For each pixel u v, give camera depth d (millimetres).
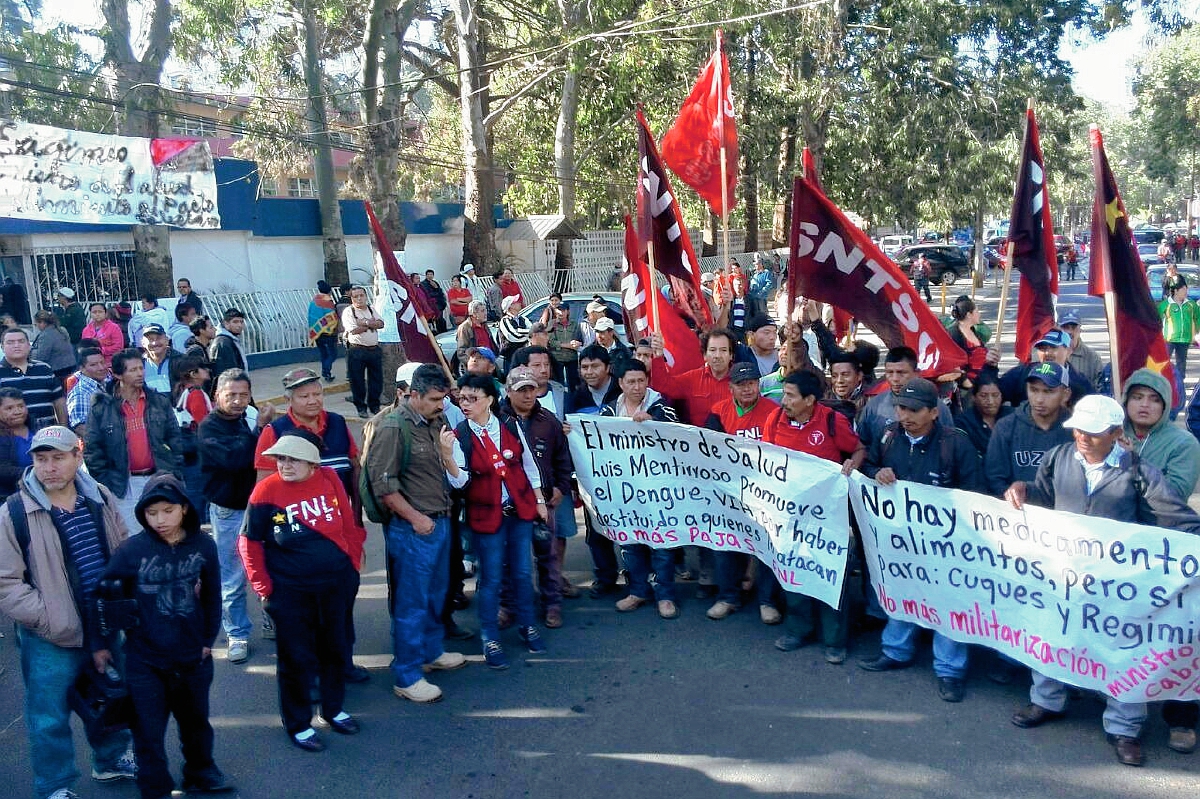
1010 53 30078
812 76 28141
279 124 18828
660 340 7230
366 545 8227
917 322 6555
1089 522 4496
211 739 4332
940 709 4973
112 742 4438
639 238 8023
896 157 30547
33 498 4031
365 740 4840
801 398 5656
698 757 4578
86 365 7340
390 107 16953
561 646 5918
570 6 20969
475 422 5559
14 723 5133
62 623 4023
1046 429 5094
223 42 17969
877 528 5316
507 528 5730
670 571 6352
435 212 25031
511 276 22203
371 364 13805
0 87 17219
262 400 15438
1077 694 5086
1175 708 4492
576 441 6453
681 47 23984
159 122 16516
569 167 26500
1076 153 34781
